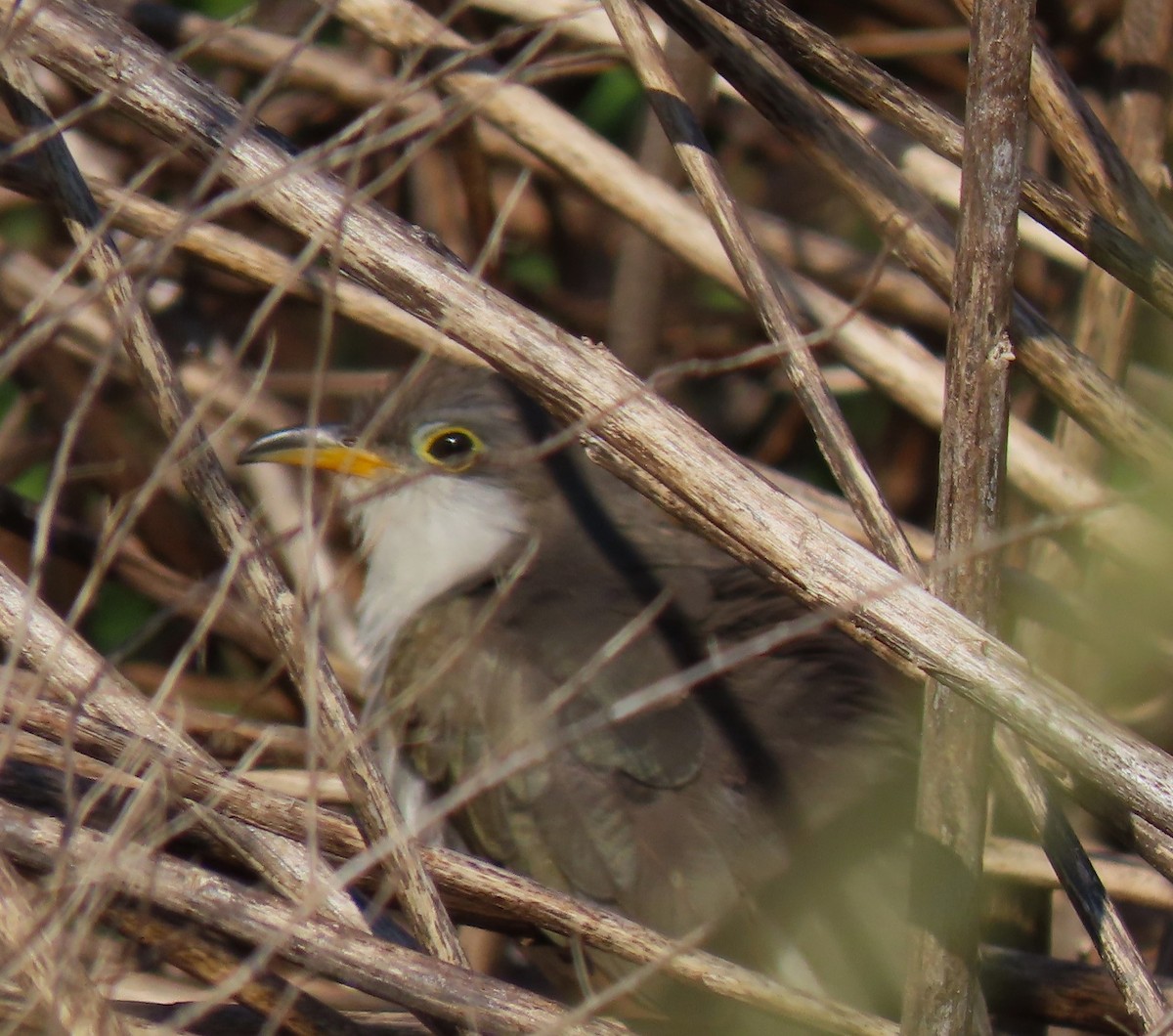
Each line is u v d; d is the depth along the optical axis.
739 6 8.09
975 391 6.67
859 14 14.52
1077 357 8.74
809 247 13.66
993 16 6.50
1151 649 10.84
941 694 6.68
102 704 7.12
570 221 14.66
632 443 6.80
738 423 14.30
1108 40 13.42
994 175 6.59
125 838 6.35
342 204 6.75
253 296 13.45
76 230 8.19
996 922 9.95
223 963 7.41
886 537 7.58
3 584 7.29
